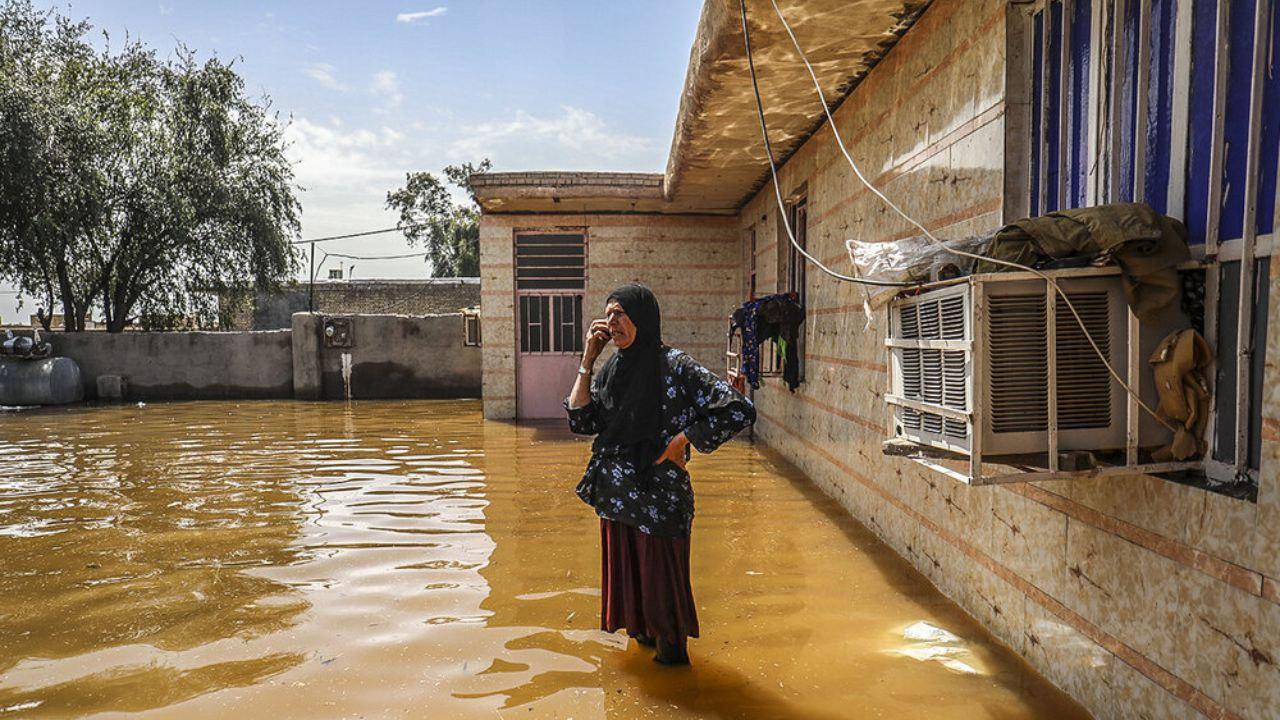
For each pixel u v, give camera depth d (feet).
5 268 57.52
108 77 63.52
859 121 20.97
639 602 11.85
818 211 25.32
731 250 43.37
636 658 12.23
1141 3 9.50
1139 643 9.17
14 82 53.78
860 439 20.36
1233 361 8.10
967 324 8.84
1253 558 7.43
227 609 14.37
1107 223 8.38
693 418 11.57
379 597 14.93
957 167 14.69
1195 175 8.69
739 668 11.84
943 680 11.35
